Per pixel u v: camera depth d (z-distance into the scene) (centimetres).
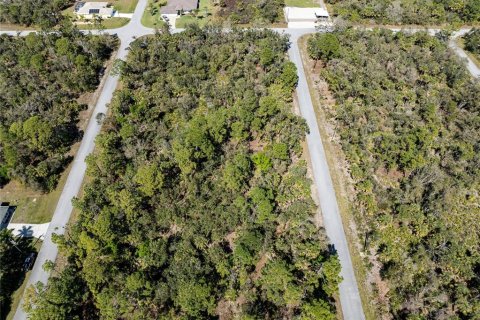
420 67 11238
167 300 6481
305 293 6394
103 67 11681
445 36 12594
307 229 7325
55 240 6844
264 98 9188
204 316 6319
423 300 6606
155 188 7612
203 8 14462
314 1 15025
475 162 8725
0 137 8638
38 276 6962
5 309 6544
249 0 14750
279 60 11294
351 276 6969
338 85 10581
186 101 9781
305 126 9338
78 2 14662
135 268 6781
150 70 11044
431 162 8738
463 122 9862
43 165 8300
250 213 7506
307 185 8062
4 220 7812
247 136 8931
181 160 7900
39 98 9881
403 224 7675
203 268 6556
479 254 7306
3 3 14038
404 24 14112
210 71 10969
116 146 8888
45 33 12219
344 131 9444
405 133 9100
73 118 9981
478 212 8000
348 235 7575
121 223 7262
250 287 6725
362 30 12675
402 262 7062
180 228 7588
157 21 13750
